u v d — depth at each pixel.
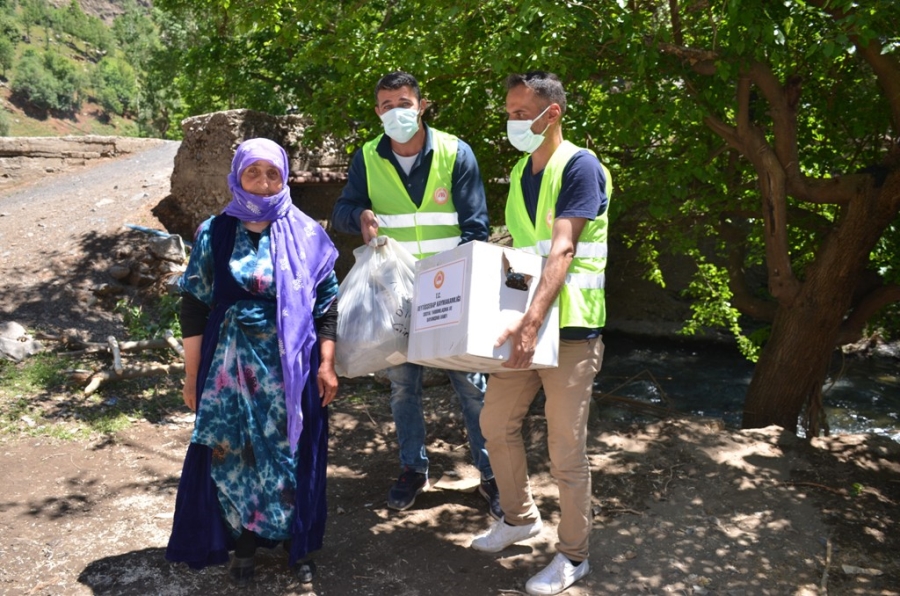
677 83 5.87
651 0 5.46
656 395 10.59
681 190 5.92
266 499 3.09
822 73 6.20
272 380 3.11
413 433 3.97
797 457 4.59
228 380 3.09
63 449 4.64
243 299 3.13
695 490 4.18
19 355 6.00
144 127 45.47
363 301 3.42
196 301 3.21
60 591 3.16
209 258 3.16
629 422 5.06
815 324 5.94
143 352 6.29
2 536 3.60
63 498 4.02
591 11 5.04
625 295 13.77
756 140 5.65
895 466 4.51
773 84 5.50
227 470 3.10
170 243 7.96
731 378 11.33
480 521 3.87
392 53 6.05
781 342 6.07
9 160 11.98
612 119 5.75
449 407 5.49
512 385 3.30
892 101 5.41
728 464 4.46
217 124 8.60
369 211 3.54
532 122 3.09
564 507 3.25
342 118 6.68
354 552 3.55
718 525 3.83
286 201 3.23
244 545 3.19
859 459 4.58
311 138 6.96
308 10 6.23
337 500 4.11
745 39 5.04
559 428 3.17
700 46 5.73
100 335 6.77
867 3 4.39
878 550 3.62
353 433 5.11
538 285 2.91
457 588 3.27
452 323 2.93
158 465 4.49
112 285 7.56
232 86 14.74
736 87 5.65
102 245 8.44
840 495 4.14
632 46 5.21
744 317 13.12
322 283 3.31
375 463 4.64
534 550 3.59
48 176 12.12
